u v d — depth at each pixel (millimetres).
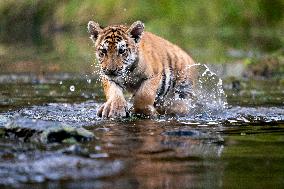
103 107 11773
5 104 13633
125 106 11719
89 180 6359
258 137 9117
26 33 34656
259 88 17922
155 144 8406
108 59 11586
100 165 7008
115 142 8531
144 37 12688
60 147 8062
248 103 14172
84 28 34312
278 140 8844
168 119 11250
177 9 32562
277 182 6355
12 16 36375
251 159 7477
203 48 26641
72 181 6312
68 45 29484
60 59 25500
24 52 27406
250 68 21391
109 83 11977
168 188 6121
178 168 6973
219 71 21312
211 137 9078
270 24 30766
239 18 31438
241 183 6316
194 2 32875
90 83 19391
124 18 33125
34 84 18859
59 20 35469
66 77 21047
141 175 6598
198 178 6508
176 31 30562
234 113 12188
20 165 6930
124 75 11828
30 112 12156
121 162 7203
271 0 31531
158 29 30766
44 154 7527
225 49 26438
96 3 35000
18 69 22906
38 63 24406
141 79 12039
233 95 16062
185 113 12234
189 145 8367
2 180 6328
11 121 9016
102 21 33875
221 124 10555
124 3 33938
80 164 7027
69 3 36312
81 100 14883
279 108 13070
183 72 13492
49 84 18938
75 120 11016
